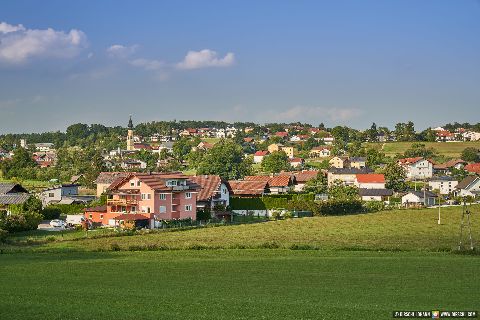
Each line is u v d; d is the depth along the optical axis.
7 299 49.00
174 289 53.00
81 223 112.88
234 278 58.00
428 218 113.06
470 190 181.62
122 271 61.53
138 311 45.09
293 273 60.19
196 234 95.06
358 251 74.50
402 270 61.19
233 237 90.25
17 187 136.88
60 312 44.81
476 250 72.06
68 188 173.75
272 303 47.41
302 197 143.62
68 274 59.88
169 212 119.25
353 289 52.72
